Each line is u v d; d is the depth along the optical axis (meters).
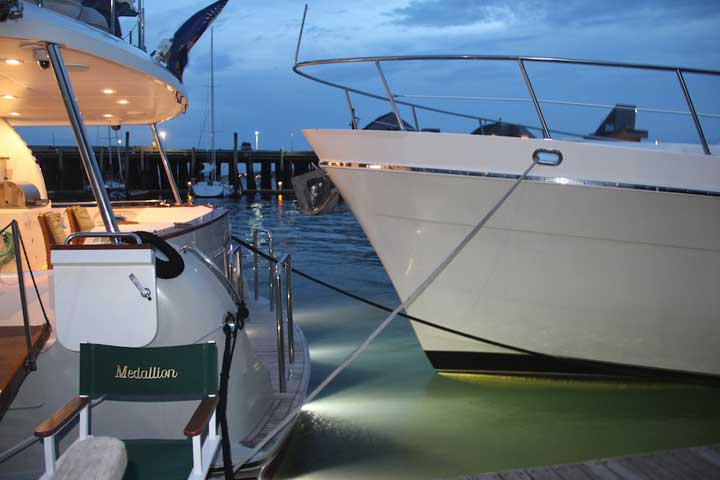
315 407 5.09
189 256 3.88
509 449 4.29
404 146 5.00
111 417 3.66
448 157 4.91
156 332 3.47
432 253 5.24
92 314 3.44
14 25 3.92
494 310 5.34
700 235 4.80
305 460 4.15
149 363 3.12
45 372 3.60
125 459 2.56
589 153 4.73
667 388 5.45
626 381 5.54
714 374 5.34
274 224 25.56
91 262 3.41
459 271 5.24
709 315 5.06
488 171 4.86
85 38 4.38
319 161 5.41
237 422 3.77
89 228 6.09
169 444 3.25
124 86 5.84
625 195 4.73
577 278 5.07
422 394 5.35
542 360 5.50
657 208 4.74
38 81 5.45
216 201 46.56
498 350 5.54
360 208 5.31
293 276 11.83
